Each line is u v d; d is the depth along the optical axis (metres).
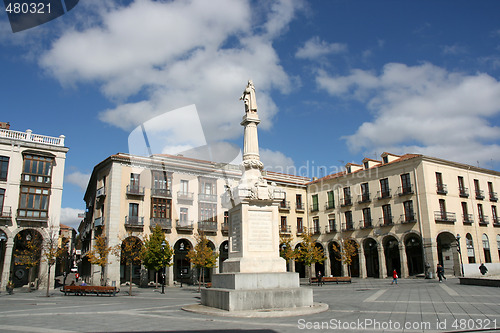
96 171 39.38
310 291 12.36
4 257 31.56
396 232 39.00
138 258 29.95
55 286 36.69
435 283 28.52
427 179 37.44
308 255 36.84
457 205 39.12
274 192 13.21
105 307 15.24
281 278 12.38
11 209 31.94
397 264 40.66
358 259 43.31
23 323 10.05
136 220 35.12
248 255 12.59
